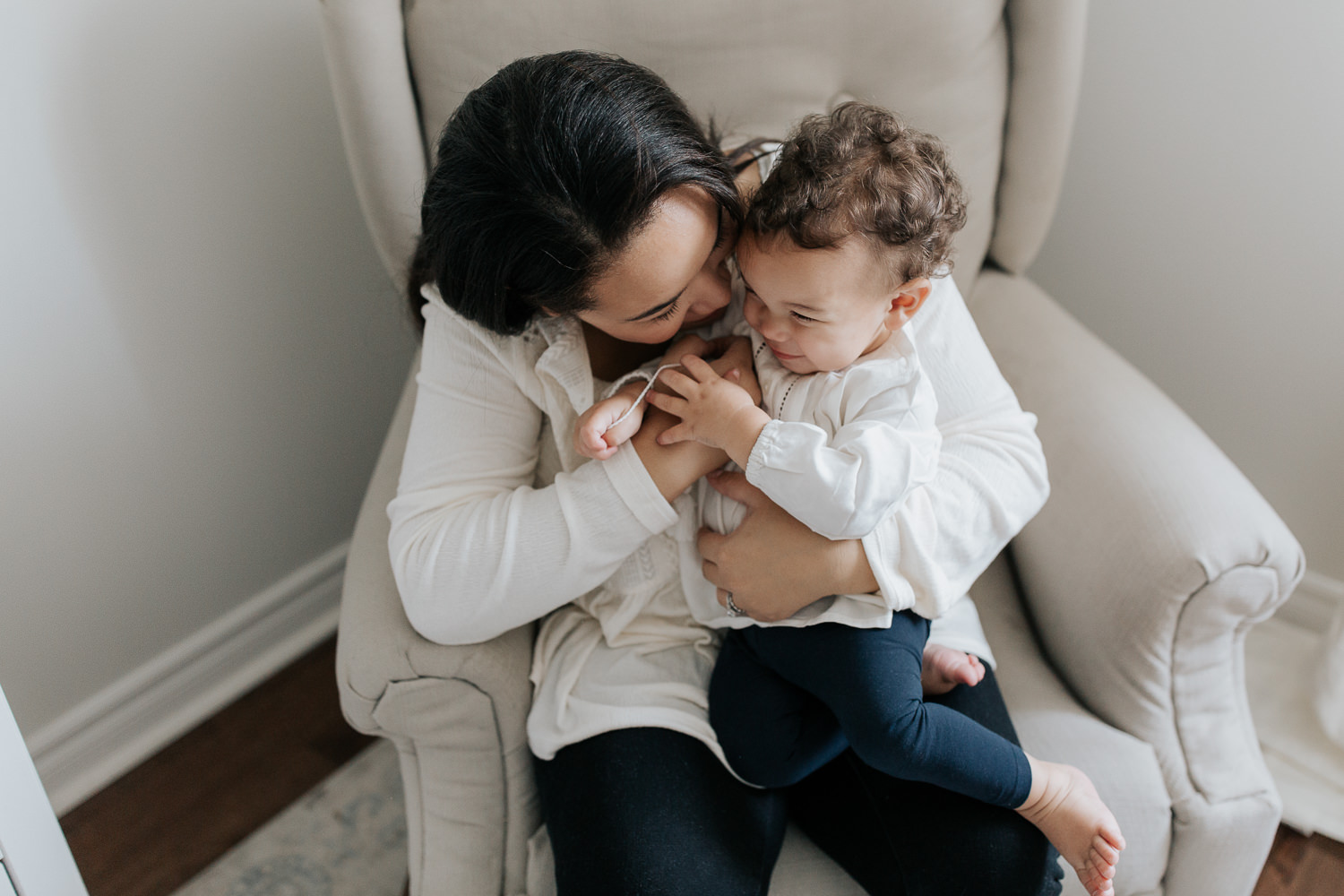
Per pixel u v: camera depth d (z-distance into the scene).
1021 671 0.98
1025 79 1.11
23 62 1.00
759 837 0.82
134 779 1.36
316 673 1.52
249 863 1.26
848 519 0.72
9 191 1.02
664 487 0.79
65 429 1.15
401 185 1.04
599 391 0.85
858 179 0.69
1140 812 0.86
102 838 1.29
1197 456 0.93
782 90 1.06
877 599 0.79
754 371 0.83
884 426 0.73
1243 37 1.20
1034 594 1.02
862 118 0.73
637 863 0.75
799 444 0.72
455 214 0.67
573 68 0.65
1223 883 0.91
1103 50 1.33
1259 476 1.42
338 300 1.40
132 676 1.35
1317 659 1.26
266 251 1.28
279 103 1.23
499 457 0.85
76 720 1.30
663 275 0.66
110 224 1.11
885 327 0.79
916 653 0.79
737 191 0.70
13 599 1.18
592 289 0.67
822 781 0.89
